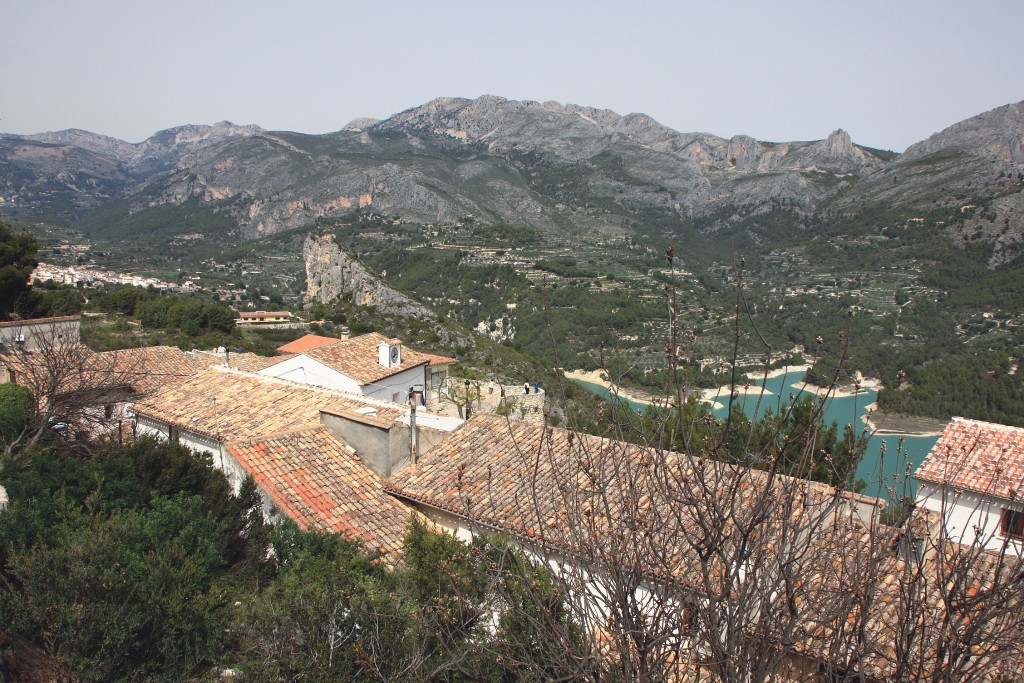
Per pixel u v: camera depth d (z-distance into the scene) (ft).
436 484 45.50
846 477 19.39
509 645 23.84
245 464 46.01
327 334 242.99
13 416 59.11
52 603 27.45
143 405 64.75
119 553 30.37
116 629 27.02
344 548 35.86
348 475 48.06
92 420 66.03
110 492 40.52
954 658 17.25
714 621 17.57
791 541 17.70
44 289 213.87
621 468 30.66
